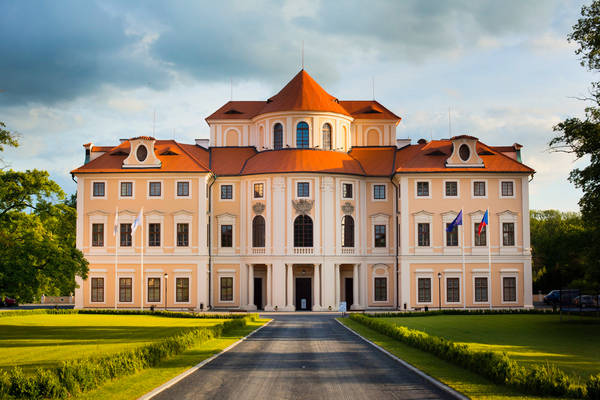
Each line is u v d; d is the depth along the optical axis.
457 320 58.00
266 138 85.12
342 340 40.06
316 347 36.00
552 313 66.75
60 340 39.75
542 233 121.88
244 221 81.12
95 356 28.16
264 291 81.94
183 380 24.72
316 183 79.00
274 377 25.50
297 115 83.31
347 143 87.50
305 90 85.56
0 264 46.56
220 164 84.94
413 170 77.81
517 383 22.11
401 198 78.31
